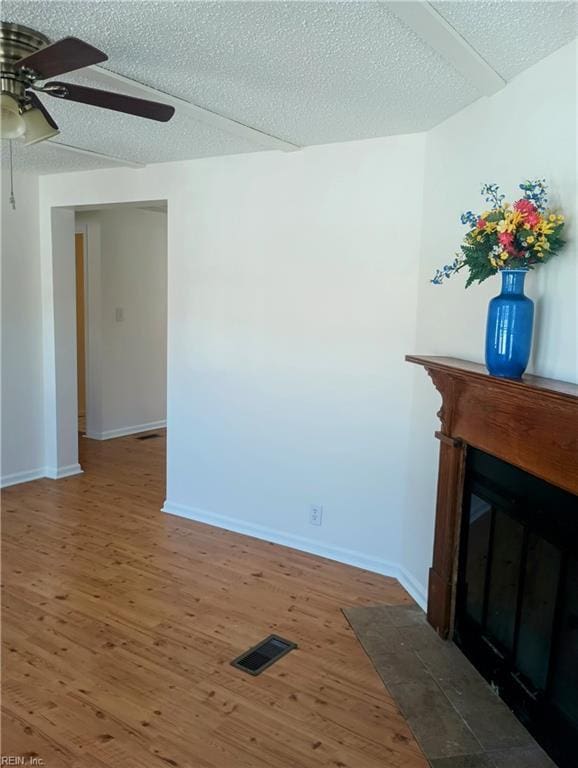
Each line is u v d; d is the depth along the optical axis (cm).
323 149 314
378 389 311
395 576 314
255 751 189
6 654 236
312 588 299
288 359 340
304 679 225
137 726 198
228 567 320
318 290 325
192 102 250
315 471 337
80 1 167
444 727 201
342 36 186
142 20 179
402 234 296
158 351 627
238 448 366
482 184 234
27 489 435
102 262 552
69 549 336
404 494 308
